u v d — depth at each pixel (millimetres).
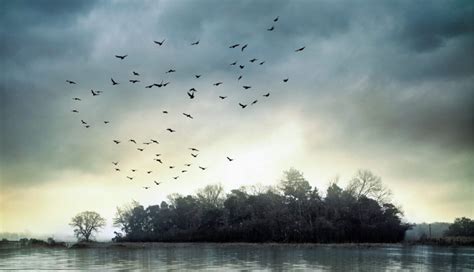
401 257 85312
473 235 154375
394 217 150375
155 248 147250
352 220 151250
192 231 174875
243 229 162500
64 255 108625
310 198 161125
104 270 62969
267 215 159125
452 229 158375
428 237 152750
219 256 93750
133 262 78875
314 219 157500
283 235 157000
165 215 191750
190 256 95375
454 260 76562
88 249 148500
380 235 149000
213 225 172625
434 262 72000
